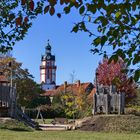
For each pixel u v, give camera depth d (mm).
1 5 10852
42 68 191000
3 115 29000
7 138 19109
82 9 6004
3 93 29031
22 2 6492
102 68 51500
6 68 69625
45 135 21391
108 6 5875
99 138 20750
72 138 20234
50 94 105062
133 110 34719
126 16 5988
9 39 11281
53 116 57750
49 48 192375
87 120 28531
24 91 75375
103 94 32531
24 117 30219
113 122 27469
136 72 5918
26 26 10961
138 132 26203
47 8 6008
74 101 49750
